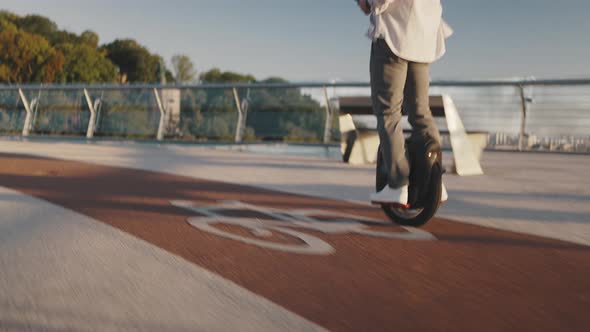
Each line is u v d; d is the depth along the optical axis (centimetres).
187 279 195
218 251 234
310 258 225
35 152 821
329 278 199
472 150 607
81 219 301
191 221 298
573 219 327
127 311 164
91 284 188
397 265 217
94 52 7562
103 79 7650
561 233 283
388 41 269
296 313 164
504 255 235
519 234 279
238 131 1128
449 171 616
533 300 178
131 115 1246
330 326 154
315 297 178
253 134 1115
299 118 1078
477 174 604
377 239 261
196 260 220
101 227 280
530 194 438
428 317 162
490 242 259
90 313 162
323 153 998
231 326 153
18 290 182
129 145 1125
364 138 725
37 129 1376
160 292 181
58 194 395
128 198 378
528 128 999
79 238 256
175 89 1195
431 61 281
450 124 594
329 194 416
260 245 245
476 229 291
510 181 534
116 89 1268
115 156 782
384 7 266
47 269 206
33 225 285
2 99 1433
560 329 154
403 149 280
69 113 1334
